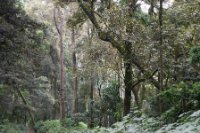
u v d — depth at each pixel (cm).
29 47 2238
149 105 1018
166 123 871
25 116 3303
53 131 2873
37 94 3422
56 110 4606
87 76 3003
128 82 1775
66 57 4662
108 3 1698
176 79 1395
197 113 595
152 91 2130
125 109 1788
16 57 2203
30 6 3659
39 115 4231
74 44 3750
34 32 2233
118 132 825
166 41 1380
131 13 1595
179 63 1398
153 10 1562
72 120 3172
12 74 2209
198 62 1066
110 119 2694
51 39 4047
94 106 2833
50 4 3616
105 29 1625
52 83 4538
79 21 2003
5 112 3025
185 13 1462
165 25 1377
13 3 2133
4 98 2778
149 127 805
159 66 1332
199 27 1478
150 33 1430
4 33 2041
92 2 1702
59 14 3744
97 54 2431
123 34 1541
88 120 2947
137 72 1970
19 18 2131
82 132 1346
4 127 2941
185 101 942
